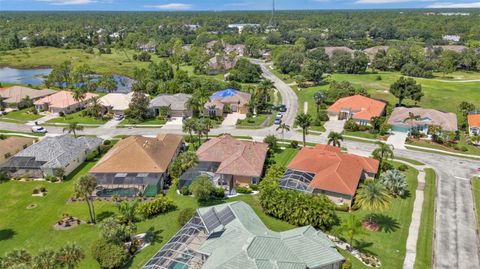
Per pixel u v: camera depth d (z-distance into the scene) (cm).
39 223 6116
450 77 17925
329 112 12044
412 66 18438
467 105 11962
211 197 6894
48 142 8519
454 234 5738
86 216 6294
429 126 10175
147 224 6025
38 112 12750
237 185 7412
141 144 8000
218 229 5247
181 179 7269
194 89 15038
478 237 5672
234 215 5488
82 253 4322
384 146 8069
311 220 5775
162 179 7488
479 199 6806
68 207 6612
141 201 6756
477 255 5259
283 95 15388
